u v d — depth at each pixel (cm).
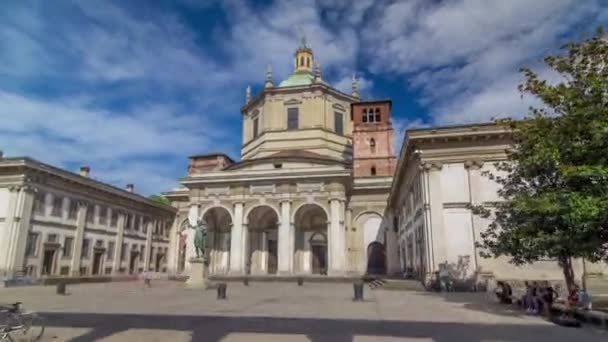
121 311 1457
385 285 2758
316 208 4706
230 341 909
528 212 1372
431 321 1206
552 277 2278
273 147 5256
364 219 4878
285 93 5394
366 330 1048
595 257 1341
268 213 4956
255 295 2277
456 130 2516
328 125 5325
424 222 2528
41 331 933
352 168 5022
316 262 4872
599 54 1286
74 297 2114
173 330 1047
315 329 1063
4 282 3144
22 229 3516
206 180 4759
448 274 2373
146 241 5391
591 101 1240
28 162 3569
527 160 1401
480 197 2439
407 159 3008
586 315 1209
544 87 1383
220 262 5019
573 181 1264
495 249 1598
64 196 4050
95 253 4444
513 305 1639
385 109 5134
